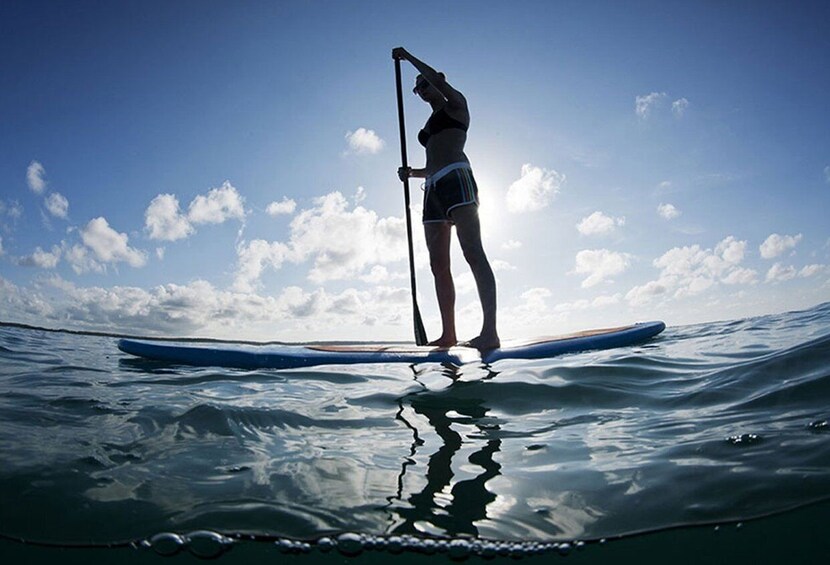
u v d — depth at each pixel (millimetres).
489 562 1223
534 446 1863
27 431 2021
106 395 2637
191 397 2588
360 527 1344
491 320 3830
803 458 1601
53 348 4961
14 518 1373
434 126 4043
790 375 2467
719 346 3662
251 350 3779
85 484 1552
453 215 3934
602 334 4172
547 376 2848
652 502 1434
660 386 2607
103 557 1232
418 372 3156
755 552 1218
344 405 2441
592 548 1262
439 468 1683
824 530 1272
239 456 1785
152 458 1761
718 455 1675
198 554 1243
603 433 1971
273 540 1293
